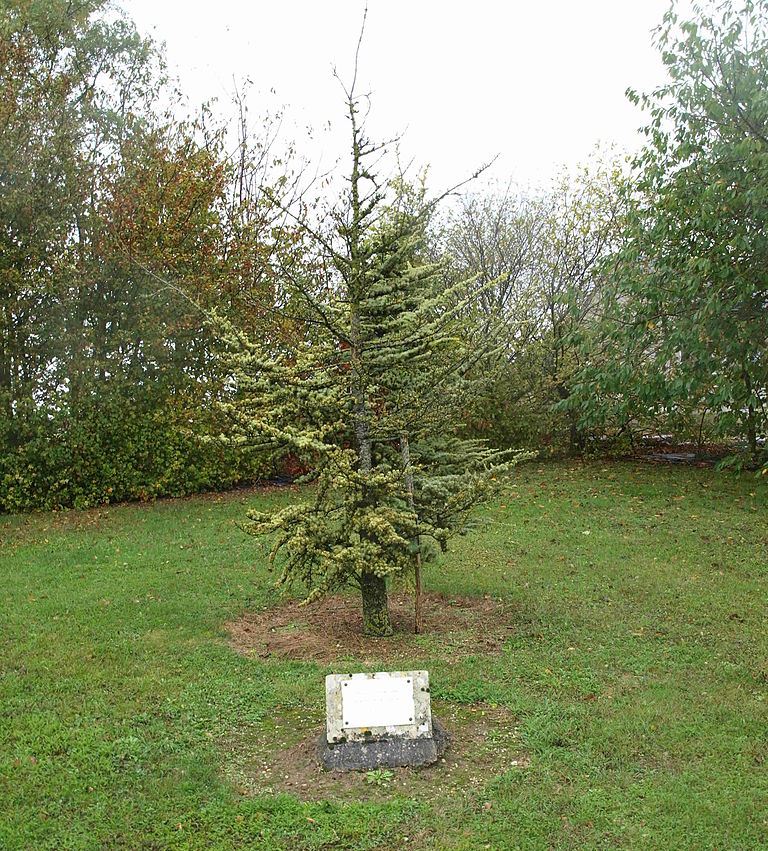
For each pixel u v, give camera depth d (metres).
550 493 13.25
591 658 6.32
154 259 13.30
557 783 4.50
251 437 6.67
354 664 6.29
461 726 5.25
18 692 5.84
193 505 13.28
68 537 11.22
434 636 6.94
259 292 13.26
